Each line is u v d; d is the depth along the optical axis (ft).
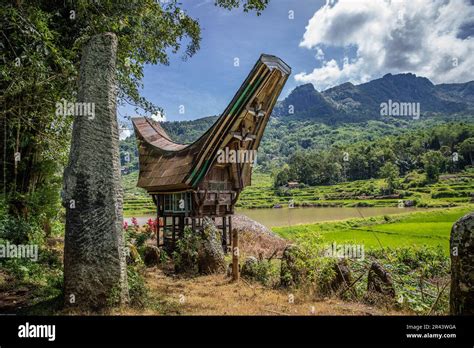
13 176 31.55
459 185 219.20
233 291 25.38
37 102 27.76
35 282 23.00
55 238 39.01
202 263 32.42
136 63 34.63
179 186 40.47
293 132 649.20
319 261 25.72
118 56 32.78
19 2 22.76
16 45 24.76
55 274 25.18
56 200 33.86
